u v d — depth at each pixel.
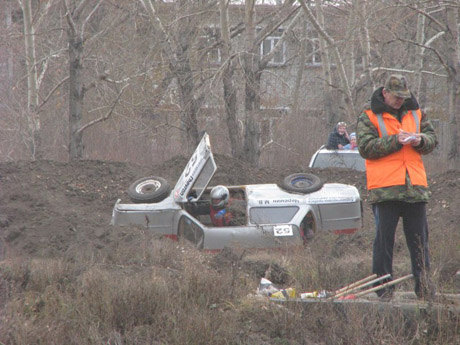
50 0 76.81
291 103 87.44
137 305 21.81
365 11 70.69
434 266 27.70
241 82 65.44
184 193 39.03
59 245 37.44
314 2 80.44
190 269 26.48
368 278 22.06
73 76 63.75
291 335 20.62
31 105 74.12
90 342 19.58
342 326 20.19
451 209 46.59
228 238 37.94
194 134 66.25
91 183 54.12
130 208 39.44
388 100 21.11
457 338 19.64
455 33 54.78
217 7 71.75
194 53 69.69
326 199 39.59
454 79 54.94
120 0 84.06
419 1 59.97
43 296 22.56
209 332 20.00
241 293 24.41
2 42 80.31
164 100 71.62
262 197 39.47
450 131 55.56
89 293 22.86
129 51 79.19
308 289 26.44
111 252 32.84
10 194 49.97
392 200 20.92
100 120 64.12
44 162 56.00
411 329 20.50
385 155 20.81
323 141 87.19
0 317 20.69
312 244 36.72
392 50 89.44
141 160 79.56
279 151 83.75
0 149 84.06
